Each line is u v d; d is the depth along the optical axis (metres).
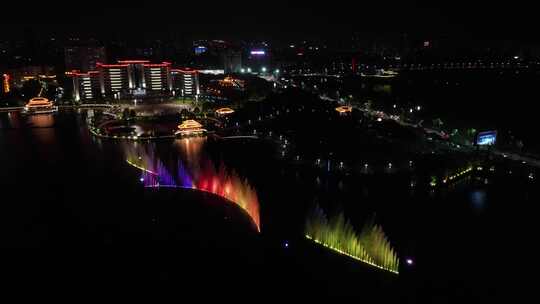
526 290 113.44
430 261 126.94
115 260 126.88
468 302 108.44
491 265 125.06
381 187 187.25
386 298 109.56
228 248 132.38
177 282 115.94
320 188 186.12
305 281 116.19
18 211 163.25
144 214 157.75
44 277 119.12
